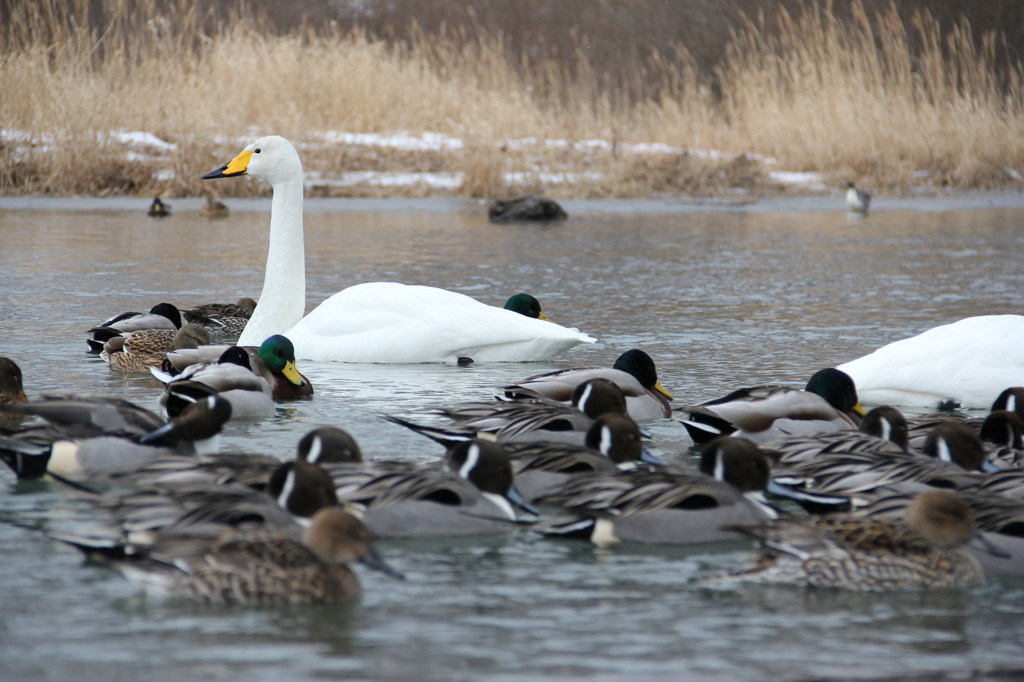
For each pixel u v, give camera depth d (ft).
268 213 113.80
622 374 38.55
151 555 23.29
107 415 31.68
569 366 47.60
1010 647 21.86
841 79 148.97
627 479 27.66
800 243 96.17
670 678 20.21
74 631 21.67
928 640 22.16
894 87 151.94
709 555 26.68
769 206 130.11
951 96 159.43
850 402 38.37
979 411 40.83
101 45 144.66
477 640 21.62
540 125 147.23
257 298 65.26
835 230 107.04
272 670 20.15
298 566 23.17
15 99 122.62
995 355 41.11
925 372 41.27
